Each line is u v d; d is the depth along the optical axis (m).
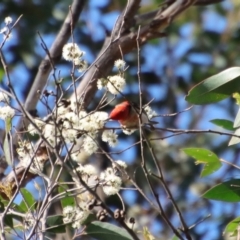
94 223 8.11
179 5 10.59
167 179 15.77
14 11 16.81
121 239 8.08
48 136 7.02
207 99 8.39
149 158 15.39
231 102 17.52
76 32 17.56
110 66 9.52
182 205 15.41
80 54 7.31
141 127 6.88
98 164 12.62
